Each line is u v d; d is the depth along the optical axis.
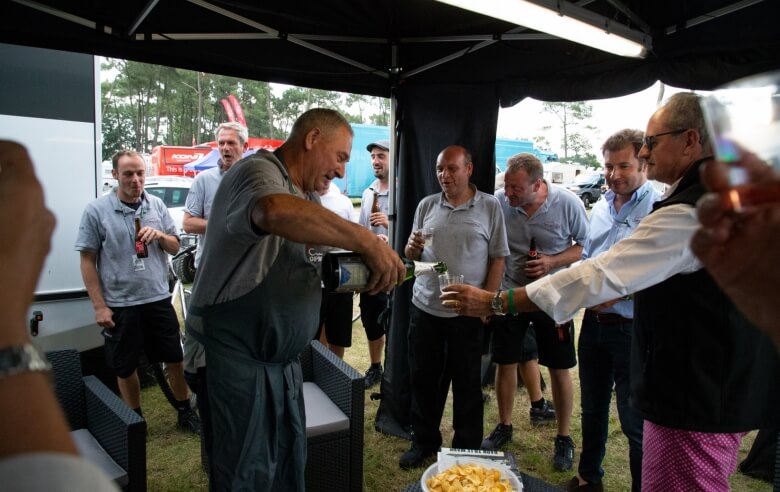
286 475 1.67
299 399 1.68
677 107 1.52
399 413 3.22
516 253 2.89
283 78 2.76
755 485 2.65
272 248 1.44
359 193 14.11
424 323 2.71
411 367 2.82
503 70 2.74
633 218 2.48
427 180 3.06
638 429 2.19
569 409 2.81
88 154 3.14
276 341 1.52
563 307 1.53
